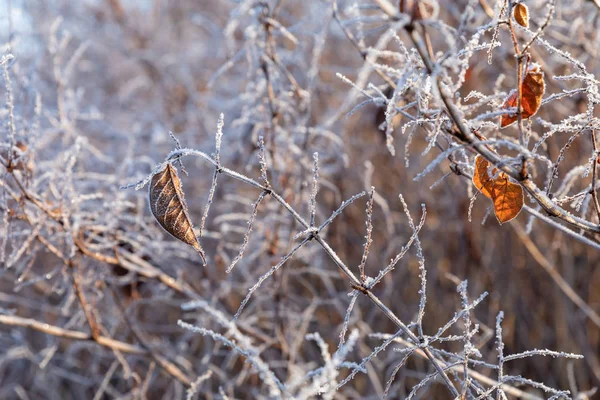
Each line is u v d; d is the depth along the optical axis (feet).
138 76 6.61
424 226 5.07
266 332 4.61
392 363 4.26
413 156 5.18
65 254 3.63
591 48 3.63
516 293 4.82
